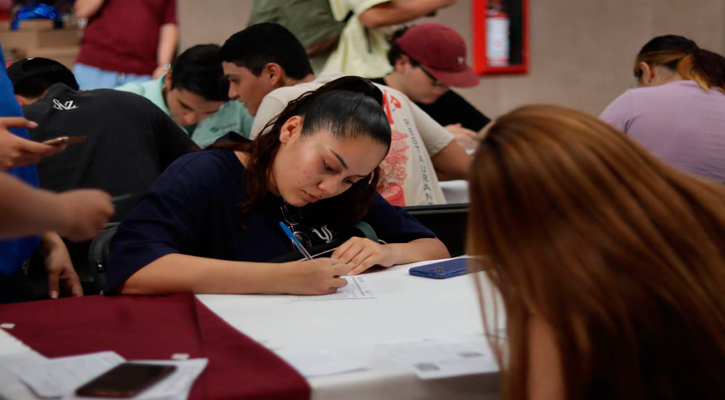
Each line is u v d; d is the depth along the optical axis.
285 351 1.15
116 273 1.57
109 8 4.12
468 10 6.26
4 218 0.88
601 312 0.95
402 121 2.74
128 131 2.45
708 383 1.00
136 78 4.18
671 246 0.99
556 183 0.98
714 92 2.98
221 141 1.86
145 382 0.96
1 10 4.72
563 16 6.58
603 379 0.99
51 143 1.50
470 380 1.05
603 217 0.97
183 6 5.45
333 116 1.64
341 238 1.94
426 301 1.50
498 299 1.08
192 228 1.71
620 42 6.77
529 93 6.54
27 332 1.27
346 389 1.01
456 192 2.95
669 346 0.99
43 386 0.97
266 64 2.83
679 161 2.93
